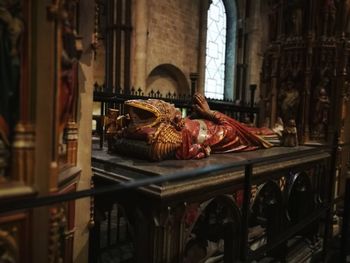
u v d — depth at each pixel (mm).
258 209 3621
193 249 2717
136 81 9773
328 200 3057
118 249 3096
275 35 4527
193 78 5918
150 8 10242
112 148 2811
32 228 1249
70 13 1376
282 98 4391
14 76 1188
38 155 1218
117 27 9430
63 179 1461
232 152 3100
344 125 4289
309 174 3711
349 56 4102
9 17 1154
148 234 1867
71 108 1593
